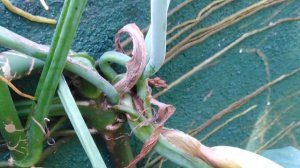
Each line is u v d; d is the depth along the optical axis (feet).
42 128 0.88
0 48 0.91
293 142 1.35
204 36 1.15
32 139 0.89
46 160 1.01
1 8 0.92
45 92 0.84
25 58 0.86
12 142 0.89
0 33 0.79
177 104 1.16
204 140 1.22
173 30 1.11
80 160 1.05
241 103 1.25
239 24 1.20
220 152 0.89
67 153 1.03
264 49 1.25
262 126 1.29
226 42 1.19
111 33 1.02
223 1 1.16
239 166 0.88
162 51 0.84
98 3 1.00
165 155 0.91
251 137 1.29
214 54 1.18
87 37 1.00
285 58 1.28
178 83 1.15
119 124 0.99
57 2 0.96
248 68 1.24
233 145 1.27
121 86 0.91
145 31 1.06
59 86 0.85
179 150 0.90
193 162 0.90
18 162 0.91
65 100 0.85
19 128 0.88
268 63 1.26
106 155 1.06
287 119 1.33
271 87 1.28
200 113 1.20
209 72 1.18
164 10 0.78
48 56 0.81
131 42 1.04
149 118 0.91
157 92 1.12
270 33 1.25
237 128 1.26
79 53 0.91
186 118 1.18
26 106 0.91
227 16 1.17
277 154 1.19
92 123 0.98
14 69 0.85
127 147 1.05
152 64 0.87
